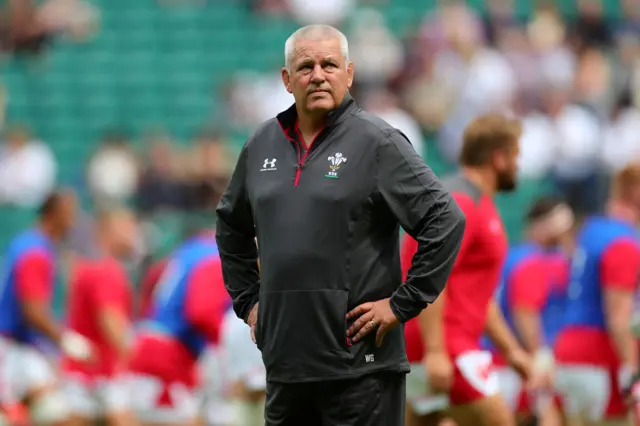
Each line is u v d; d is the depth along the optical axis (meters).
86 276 30.91
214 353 27.06
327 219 15.10
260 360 24.80
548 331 32.53
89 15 66.50
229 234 16.70
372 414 15.19
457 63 59.78
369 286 15.23
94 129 63.09
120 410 30.72
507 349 22.78
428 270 15.09
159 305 27.64
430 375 20.53
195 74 65.56
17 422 30.62
